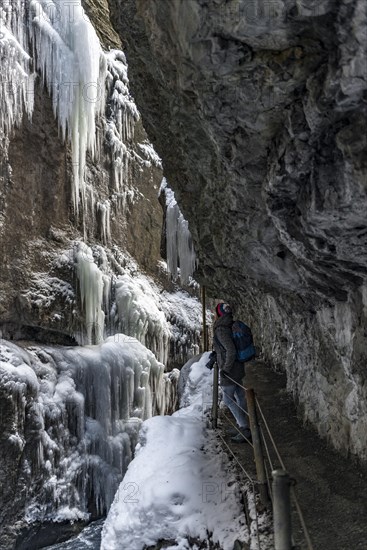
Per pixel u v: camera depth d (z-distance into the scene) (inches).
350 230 133.6
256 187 174.4
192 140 211.5
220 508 176.7
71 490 465.7
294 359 291.3
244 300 461.4
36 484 438.6
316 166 130.5
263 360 454.6
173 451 223.5
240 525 163.0
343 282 170.2
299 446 220.4
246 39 119.2
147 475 207.9
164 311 716.0
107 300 603.5
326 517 155.0
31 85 518.3
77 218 595.8
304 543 142.8
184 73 148.5
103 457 505.7
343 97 109.2
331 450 205.6
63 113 552.7
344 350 184.5
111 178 670.5
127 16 213.2
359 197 118.4
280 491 112.3
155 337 657.0
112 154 668.1
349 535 143.5
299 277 200.2
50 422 464.8
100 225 640.4
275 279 229.9
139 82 252.2
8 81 490.0
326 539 143.5
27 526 421.1
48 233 551.2
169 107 225.9
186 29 128.0
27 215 522.6
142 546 181.2
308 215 137.7
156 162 765.9
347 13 98.7
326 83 111.3
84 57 566.3
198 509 179.2
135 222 715.4
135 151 729.0
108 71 674.8
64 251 561.9
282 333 346.9
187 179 279.4
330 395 209.0
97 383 521.0
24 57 505.0
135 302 624.1
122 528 186.4
